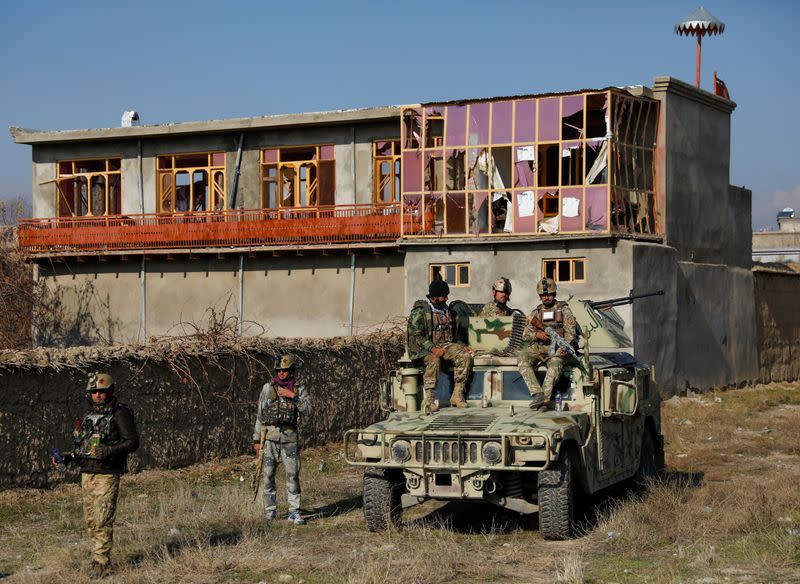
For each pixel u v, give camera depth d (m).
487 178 26.91
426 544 10.02
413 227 27.73
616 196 25.56
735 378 31.22
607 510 11.57
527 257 26.17
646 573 8.85
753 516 10.77
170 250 31.23
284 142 31.27
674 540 10.25
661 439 13.77
